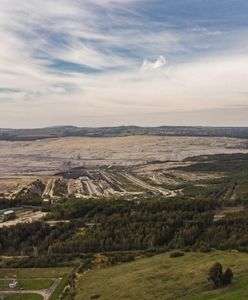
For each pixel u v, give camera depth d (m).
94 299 149.75
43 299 160.00
